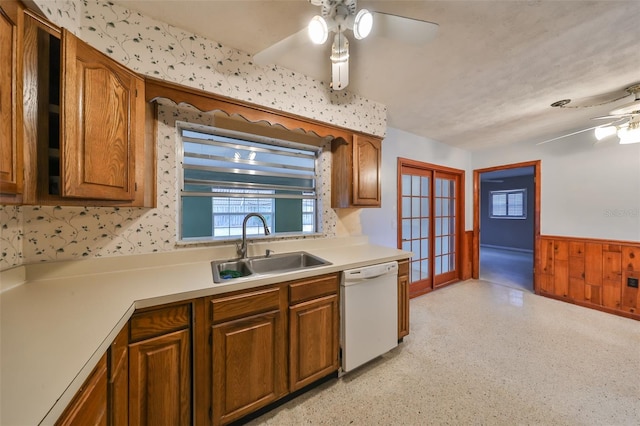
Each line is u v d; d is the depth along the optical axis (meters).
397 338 2.07
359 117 2.22
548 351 2.10
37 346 0.72
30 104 0.94
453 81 1.97
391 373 1.84
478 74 1.86
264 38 1.52
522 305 3.13
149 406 1.11
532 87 2.05
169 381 1.16
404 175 3.45
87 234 1.47
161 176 1.69
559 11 1.25
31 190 0.95
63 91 0.95
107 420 0.89
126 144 1.23
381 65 1.75
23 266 1.29
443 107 2.47
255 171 2.18
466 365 1.93
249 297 1.38
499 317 2.77
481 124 2.96
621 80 1.92
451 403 1.55
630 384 1.69
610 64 1.71
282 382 1.51
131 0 1.25
